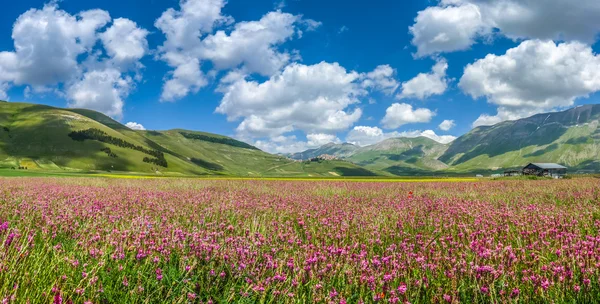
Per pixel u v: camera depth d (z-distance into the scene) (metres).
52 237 5.90
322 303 3.86
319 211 10.26
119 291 3.96
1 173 63.06
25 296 3.47
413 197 15.86
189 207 10.65
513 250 5.28
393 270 4.49
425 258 5.12
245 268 4.45
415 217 9.27
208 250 4.97
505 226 7.50
